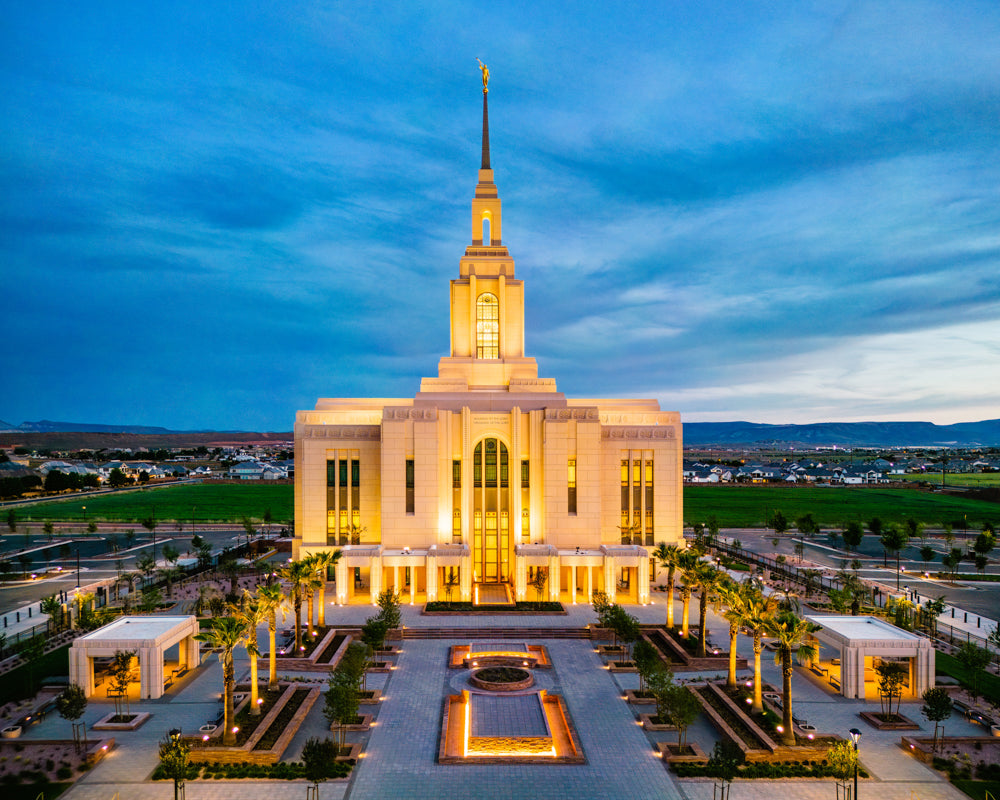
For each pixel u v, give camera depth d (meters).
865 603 77.31
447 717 48.31
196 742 42.81
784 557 105.19
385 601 66.38
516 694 51.88
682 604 80.31
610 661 60.72
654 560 92.00
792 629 43.75
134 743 44.09
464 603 77.94
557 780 39.59
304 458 90.31
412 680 56.00
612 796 37.81
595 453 86.62
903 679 49.72
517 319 102.50
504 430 88.88
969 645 52.66
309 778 36.53
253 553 111.44
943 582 95.19
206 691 53.31
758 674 48.34
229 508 179.75
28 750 42.97
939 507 188.12
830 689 54.47
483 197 105.56
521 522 87.50
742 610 50.75
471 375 99.81
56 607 68.25
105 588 84.94
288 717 47.53
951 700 46.78
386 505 85.31
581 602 80.88
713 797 37.56
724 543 124.50
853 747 36.44
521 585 80.69
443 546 81.94
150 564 90.81
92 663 52.50
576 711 49.72
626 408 101.75
